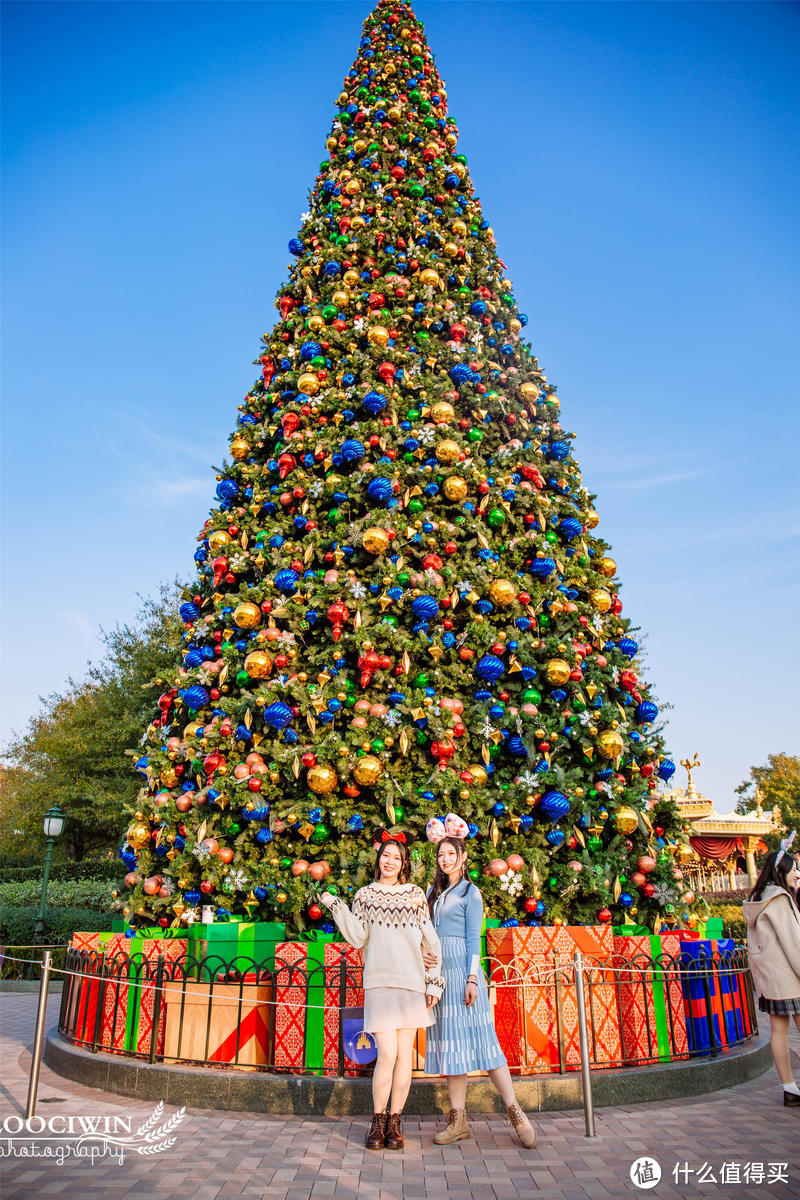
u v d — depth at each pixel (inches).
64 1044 262.4
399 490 305.0
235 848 257.8
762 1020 368.8
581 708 281.4
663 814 300.8
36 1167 160.6
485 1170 158.1
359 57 522.9
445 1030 181.6
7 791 1105.4
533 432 343.3
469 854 253.4
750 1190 147.3
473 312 376.5
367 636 264.4
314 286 397.7
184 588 349.1
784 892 220.7
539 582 308.0
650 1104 210.1
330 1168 159.5
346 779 251.1
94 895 813.2
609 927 247.0
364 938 183.0
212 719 291.4
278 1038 218.4
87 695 1018.7
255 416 372.8
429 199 426.0
